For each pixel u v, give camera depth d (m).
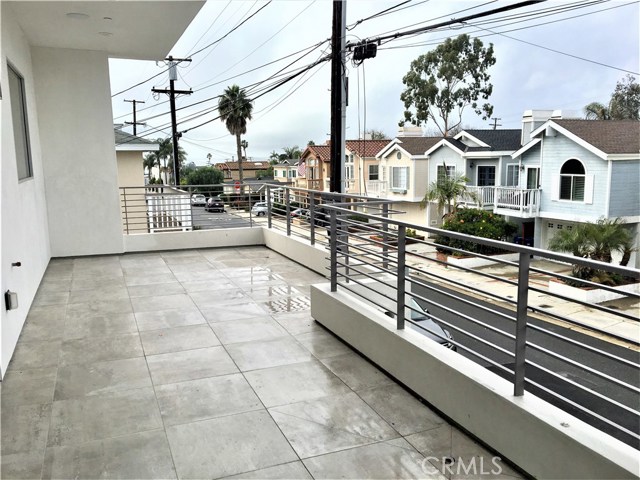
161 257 7.65
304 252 6.86
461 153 18.83
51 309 4.96
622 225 13.38
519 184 16.75
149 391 3.20
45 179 7.26
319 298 4.45
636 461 1.81
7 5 5.20
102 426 2.77
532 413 2.20
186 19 6.11
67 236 7.54
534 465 2.20
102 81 7.42
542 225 15.69
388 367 3.39
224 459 2.46
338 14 8.92
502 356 7.16
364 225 3.96
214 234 8.43
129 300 5.28
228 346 3.97
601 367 6.91
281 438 2.65
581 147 14.09
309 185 33.50
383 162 22.97
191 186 8.53
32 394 3.15
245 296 5.42
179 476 2.33
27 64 6.47
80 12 5.68
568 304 10.23
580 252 11.59
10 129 4.50
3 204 3.80
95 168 7.55
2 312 3.46
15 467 2.38
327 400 3.06
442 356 2.88
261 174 61.44
